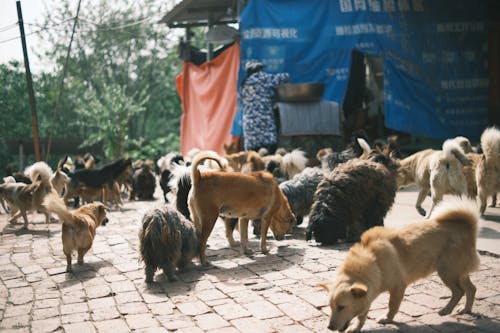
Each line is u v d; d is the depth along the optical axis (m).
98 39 36.88
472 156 8.20
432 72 14.50
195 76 16.44
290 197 7.64
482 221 7.28
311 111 13.46
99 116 30.73
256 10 14.08
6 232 8.95
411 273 3.82
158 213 5.34
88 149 30.16
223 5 15.94
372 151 7.62
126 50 38.38
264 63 14.04
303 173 8.04
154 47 38.78
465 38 14.74
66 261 6.49
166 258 5.27
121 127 30.83
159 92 40.09
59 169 10.62
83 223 6.09
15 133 28.75
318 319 4.02
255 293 4.75
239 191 6.00
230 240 6.93
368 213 6.65
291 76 14.09
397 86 14.02
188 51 16.98
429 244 3.82
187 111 17.12
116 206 11.97
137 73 39.19
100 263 6.28
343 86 13.89
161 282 5.30
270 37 14.04
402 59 14.16
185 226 5.58
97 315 4.36
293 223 6.88
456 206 3.94
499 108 15.02
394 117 13.87
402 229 3.96
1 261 6.60
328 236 6.47
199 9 16.31
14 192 9.33
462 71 14.73
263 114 13.16
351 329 3.66
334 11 14.00
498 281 4.67
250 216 6.22
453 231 3.88
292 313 4.18
